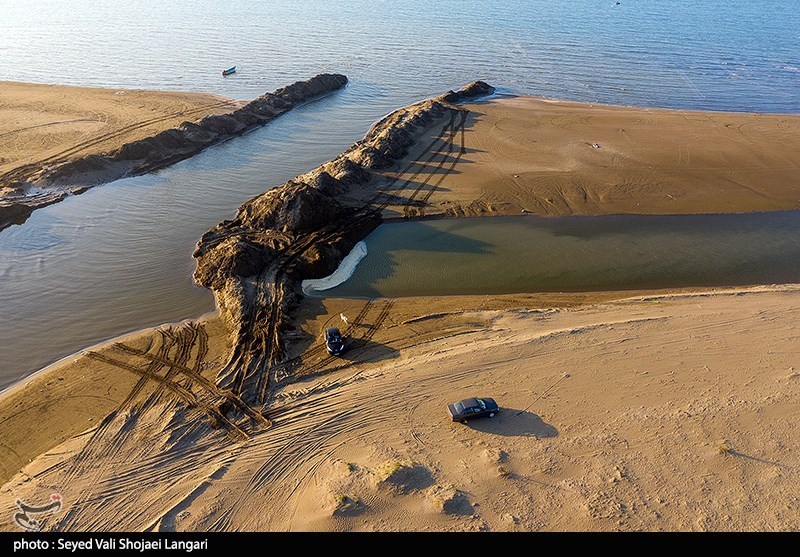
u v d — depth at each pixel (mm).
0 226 46594
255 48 120500
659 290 39812
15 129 66312
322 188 51156
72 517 21391
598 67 108812
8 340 33062
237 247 39906
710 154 64812
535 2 188500
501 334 33344
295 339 32938
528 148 66125
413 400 27578
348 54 118188
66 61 104188
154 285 39062
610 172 59594
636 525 21188
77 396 28078
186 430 25672
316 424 26094
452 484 22734
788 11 180625
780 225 49500
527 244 45594
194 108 78250
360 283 39781
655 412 26672
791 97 90875
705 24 152125
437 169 59750
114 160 59531
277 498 22297
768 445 24766
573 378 28938
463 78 102500
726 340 31828
